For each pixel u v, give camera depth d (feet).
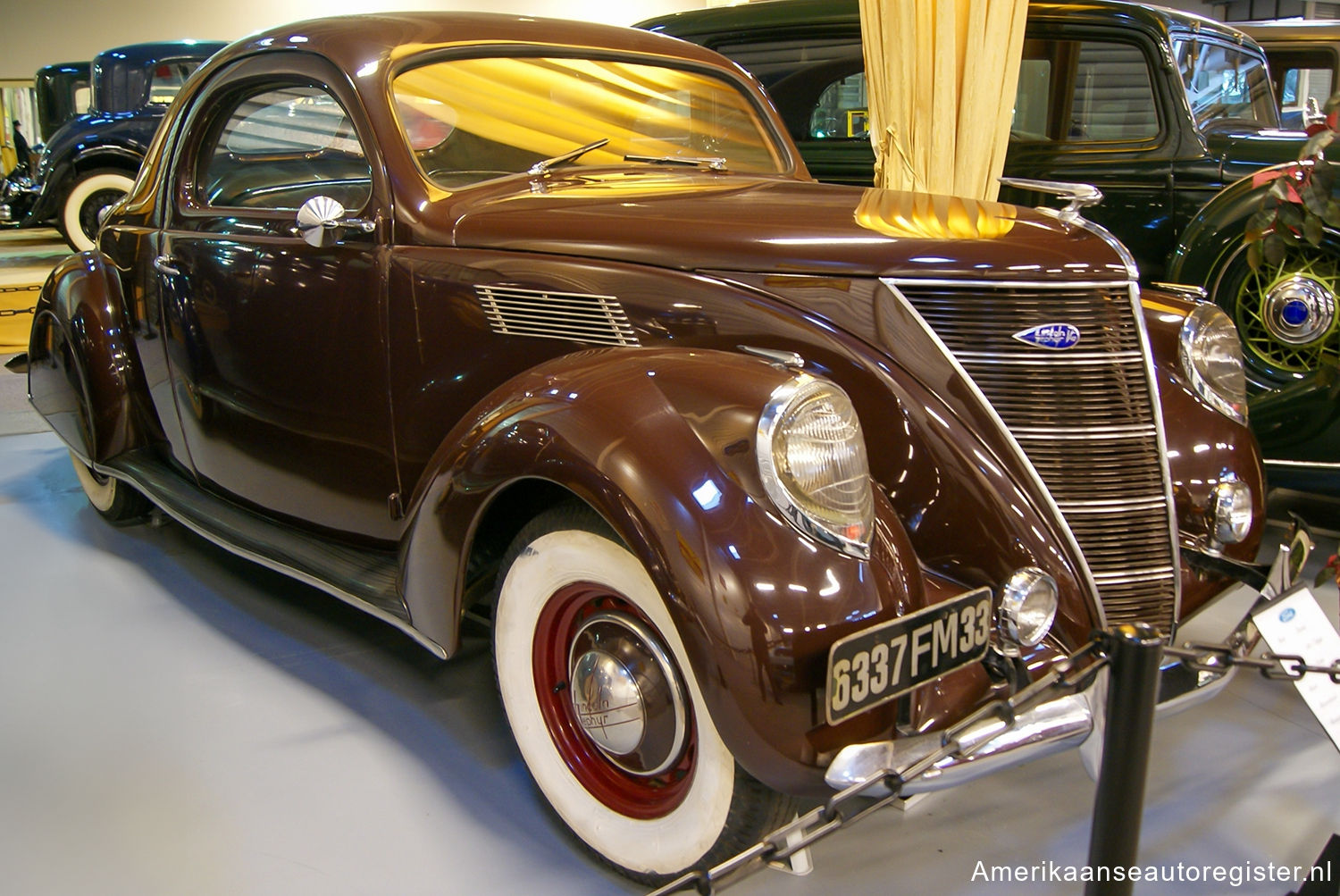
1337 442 9.25
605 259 6.09
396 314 6.81
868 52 10.45
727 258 5.78
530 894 5.30
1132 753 4.19
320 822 5.87
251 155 8.02
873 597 4.56
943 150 10.17
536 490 5.95
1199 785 6.20
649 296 5.88
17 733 6.73
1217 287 10.43
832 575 4.51
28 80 36.22
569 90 7.80
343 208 7.29
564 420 5.03
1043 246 5.70
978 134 10.11
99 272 9.62
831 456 4.64
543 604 5.46
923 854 5.58
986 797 6.12
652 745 5.10
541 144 7.52
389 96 6.89
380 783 6.23
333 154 7.39
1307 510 10.57
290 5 37.68
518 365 6.35
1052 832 5.77
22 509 11.09
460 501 5.46
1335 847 5.31
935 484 5.45
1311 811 5.95
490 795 6.13
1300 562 5.80
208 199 8.46
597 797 5.46
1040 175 14.07
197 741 6.66
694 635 4.47
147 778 6.26
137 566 9.52
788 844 4.99
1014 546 5.36
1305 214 7.92
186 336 8.46
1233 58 14.40
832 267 5.58
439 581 5.73
